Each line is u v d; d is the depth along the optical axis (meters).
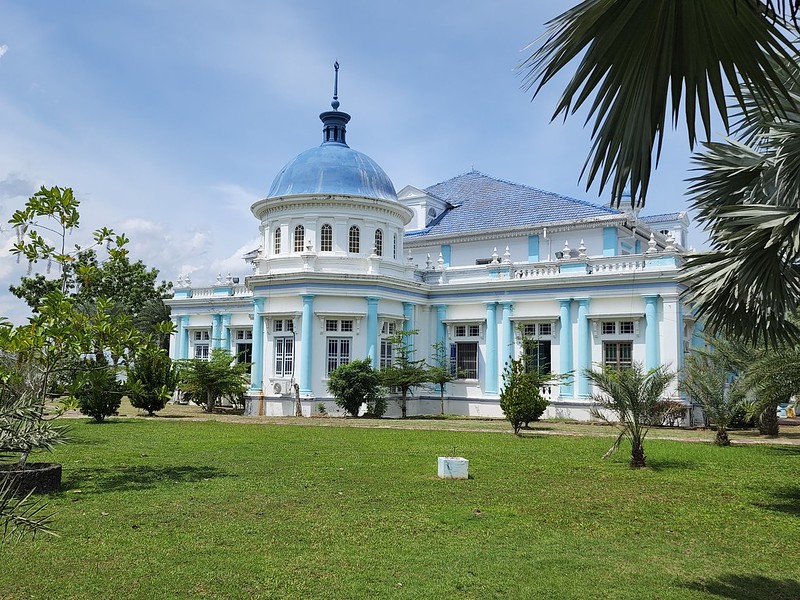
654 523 9.41
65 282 12.52
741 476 13.35
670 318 26.70
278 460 14.57
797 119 8.78
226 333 37.38
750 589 6.74
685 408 25.44
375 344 30.08
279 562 7.30
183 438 18.77
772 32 3.92
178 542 8.00
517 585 6.71
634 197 4.47
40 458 14.50
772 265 8.77
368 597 6.33
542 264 30.28
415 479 12.39
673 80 4.17
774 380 14.27
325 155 32.53
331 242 30.97
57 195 12.16
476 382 31.41
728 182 10.76
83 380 11.98
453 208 41.34
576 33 4.23
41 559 7.32
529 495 11.14
